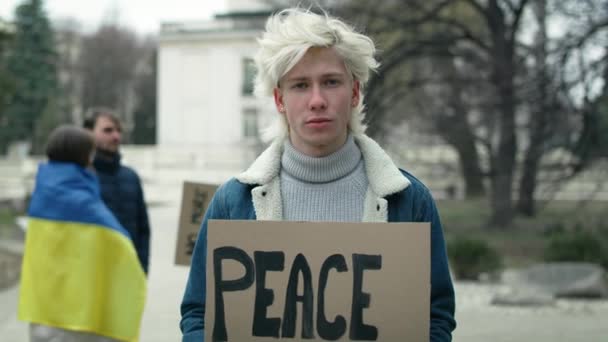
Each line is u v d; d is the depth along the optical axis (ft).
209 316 8.14
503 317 30.73
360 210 8.50
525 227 70.79
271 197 8.54
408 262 7.95
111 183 18.11
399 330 7.90
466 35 66.49
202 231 8.85
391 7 65.62
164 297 35.04
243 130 180.75
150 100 262.88
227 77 181.06
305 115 8.18
